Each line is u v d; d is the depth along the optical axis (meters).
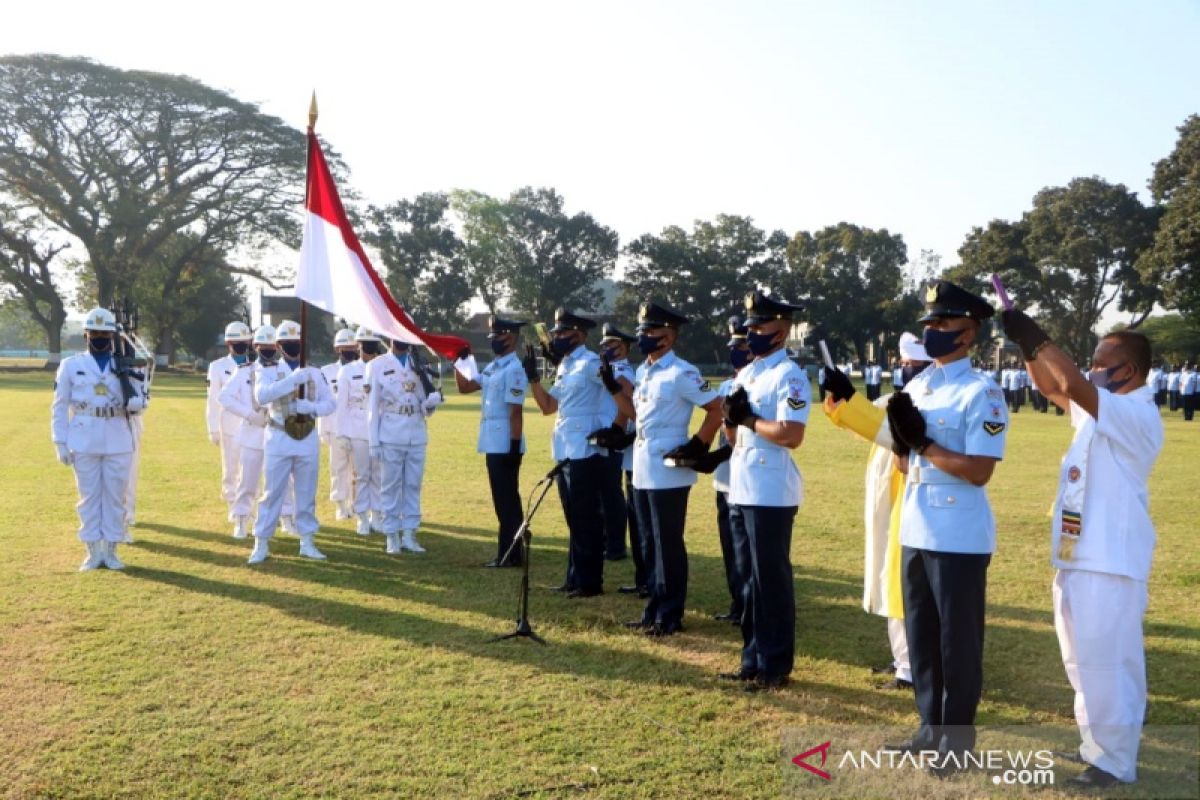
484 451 9.25
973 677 4.56
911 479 4.84
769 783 4.48
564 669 6.12
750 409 5.95
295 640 6.63
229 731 5.05
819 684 5.91
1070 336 57.72
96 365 8.71
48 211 61.81
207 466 16.12
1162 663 6.29
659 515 6.94
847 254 68.50
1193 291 41.94
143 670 5.98
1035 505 12.69
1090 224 53.19
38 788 4.38
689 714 5.37
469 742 4.93
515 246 75.31
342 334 11.40
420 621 7.18
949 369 4.81
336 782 4.46
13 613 7.23
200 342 80.31
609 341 8.40
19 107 57.06
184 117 60.94
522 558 9.16
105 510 8.75
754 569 5.95
